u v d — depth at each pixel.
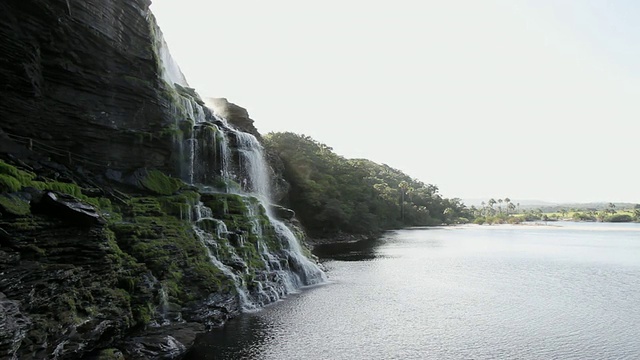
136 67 34.84
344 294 37.25
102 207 26.00
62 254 19.03
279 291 35.88
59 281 18.11
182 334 23.28
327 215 100.31
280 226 46.25
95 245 20.53
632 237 124.69
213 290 27.92
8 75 24.92
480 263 60.56
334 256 67.19
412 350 23.75
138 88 34.44
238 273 32.03
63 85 29.00
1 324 13.98
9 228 17.22
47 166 26.30
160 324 23.95
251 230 38.25
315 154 118.62
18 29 25.36
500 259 65.62
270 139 110.50
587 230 166.88
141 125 35.44
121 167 32.94
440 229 166.62
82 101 30.22
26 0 25.38
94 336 18.91
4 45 24.30
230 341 24.20
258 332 25.97
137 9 34.69
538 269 55.25
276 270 38.28
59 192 20.84
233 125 64.88
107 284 21.06
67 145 29.31
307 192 98.81
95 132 31.08
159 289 24.36
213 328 26.31
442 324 28.75
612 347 24.66
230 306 28.97
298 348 23.52
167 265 26.05
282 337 25.20
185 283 26.86
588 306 34.41
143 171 33.88
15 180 19.69
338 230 107.19
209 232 33.00
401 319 29.67
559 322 29.64
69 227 19.77
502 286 42.66
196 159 41.75
